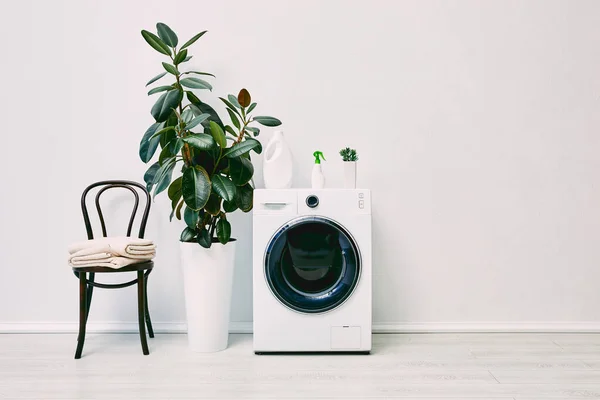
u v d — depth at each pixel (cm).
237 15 292
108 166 292
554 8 293
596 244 294
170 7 291
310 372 222
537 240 294
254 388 202
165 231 291
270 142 270
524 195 294
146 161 257
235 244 264
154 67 291
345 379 213
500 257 293
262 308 246
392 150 293
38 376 215
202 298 249
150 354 248
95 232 292
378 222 293
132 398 192
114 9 291
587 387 204
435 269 293
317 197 246
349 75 293
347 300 245
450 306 293
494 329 290
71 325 288
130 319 291
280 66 293
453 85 293
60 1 290
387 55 293
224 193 233
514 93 293
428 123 293
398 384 207
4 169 290
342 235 245
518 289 293
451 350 255
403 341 272
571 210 294
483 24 293
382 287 293
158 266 290
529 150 294
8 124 290
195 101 272
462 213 294
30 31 290
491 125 294
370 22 293
